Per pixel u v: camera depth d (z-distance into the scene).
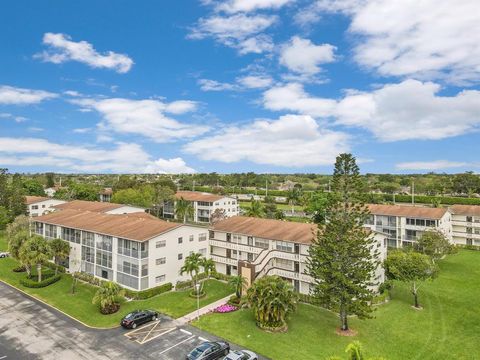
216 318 40.53
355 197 40.19
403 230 81.12
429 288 53.44
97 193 131.88
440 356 33.53
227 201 114.56
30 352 32.66
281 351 33.31
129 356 32.03
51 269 59.91
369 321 40.94
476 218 85.69
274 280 39.25
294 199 126.56
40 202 103.12
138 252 48.28
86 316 41.03
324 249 40.31
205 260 49.72
